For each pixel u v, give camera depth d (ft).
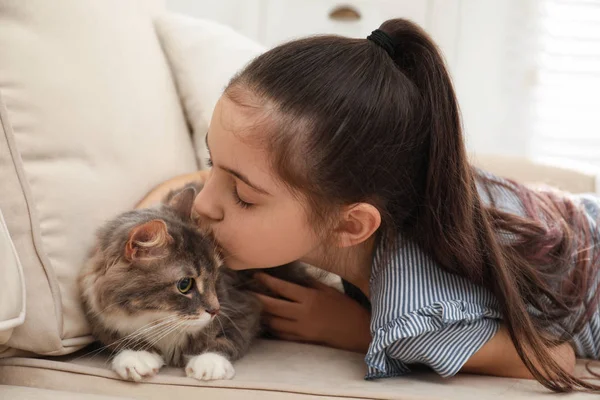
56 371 4.21
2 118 4.24
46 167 4.51
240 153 4.28
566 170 7.76
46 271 4.32
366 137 4.32
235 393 4.03
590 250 5.63
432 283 4.68
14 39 4.48
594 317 5.53
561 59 11.68
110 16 5.41
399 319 4.51
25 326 4.20
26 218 4.26
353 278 5.33
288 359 4.87
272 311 5.44
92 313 4.59
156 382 4.13
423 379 4.63
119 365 4.17
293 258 4.70
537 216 5.53
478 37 11.72
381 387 4.24
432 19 11.64
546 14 11.56
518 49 11.74
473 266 4.70
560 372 4.54
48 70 4.60
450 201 4.69
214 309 4.74
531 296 5.02
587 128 11.78
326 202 4.37
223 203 4.52
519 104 11.87
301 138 4.24
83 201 4.68
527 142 11.93
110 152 4.99
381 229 4.77
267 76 4.38
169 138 5.89
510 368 4.84
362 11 11.54
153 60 5.99
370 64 4.48
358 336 5.42
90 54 4.98
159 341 4.70
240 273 5.49
